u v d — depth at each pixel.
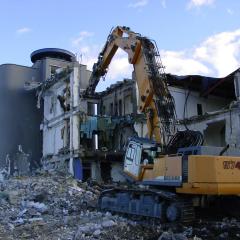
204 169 11.66
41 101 39.09
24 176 29.70
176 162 12.41
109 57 19.86
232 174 11.87
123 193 14.55
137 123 32.38
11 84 38.66
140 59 16.33
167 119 14.79
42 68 40.03
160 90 15.21
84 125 32.53
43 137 38.25
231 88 33.06
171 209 12.30
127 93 35.31
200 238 10.60
